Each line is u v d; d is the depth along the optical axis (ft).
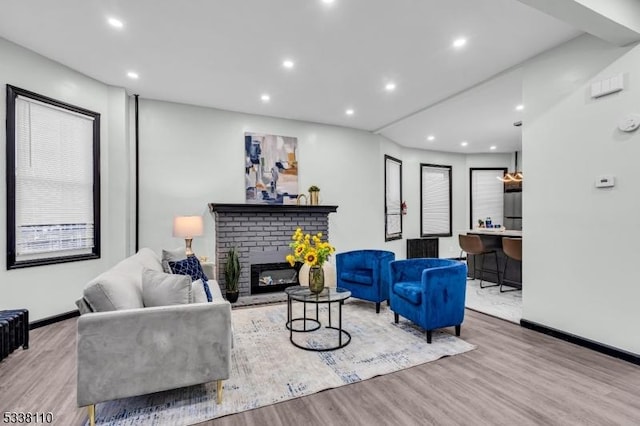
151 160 14.35
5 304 9.93
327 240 16.60
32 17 8.54
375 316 12.00
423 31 9.12
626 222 8.25
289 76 12.09
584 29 7.57
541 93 10.27
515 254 14.56
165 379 5.98
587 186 9.06
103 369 5.62
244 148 16.15
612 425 5.68
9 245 9.98
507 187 26.04
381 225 20.53
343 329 10.57
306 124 17.83
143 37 9.48
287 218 15.75
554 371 7.68
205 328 6.25
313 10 8.17
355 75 12.01
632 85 8.13
